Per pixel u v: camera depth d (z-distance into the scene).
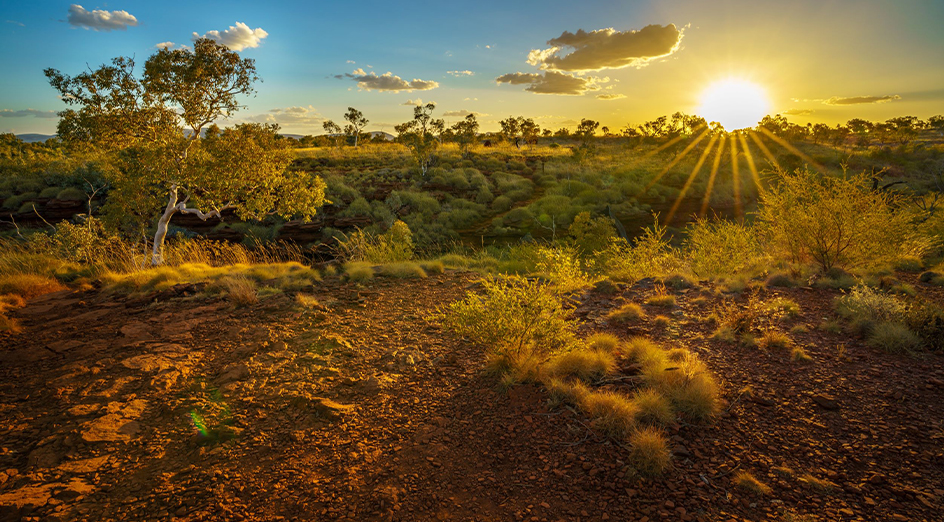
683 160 55.41
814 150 66.00
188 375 4.24
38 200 27.69
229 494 2.60
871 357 4.25
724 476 2.70
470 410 3.59
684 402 3.40
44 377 4.11
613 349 4.58
